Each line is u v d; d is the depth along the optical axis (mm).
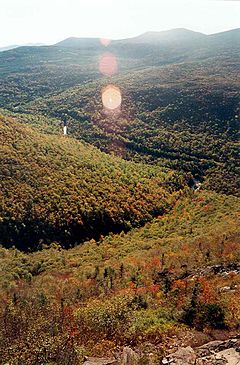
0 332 13930
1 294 28312
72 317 16359
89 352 12797
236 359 10430
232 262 24172
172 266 27719
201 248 31188
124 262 35188
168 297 19891
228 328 13805
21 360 11164
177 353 11070
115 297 20391
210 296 16844
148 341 13508
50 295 26312
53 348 11602
